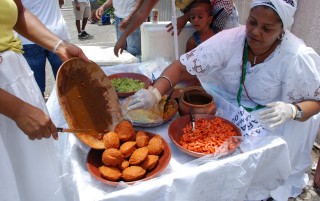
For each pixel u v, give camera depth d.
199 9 2.14
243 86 1.44
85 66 1.17
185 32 2.35
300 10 2.11
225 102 1.46
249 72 1.38
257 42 1.24
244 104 1.47
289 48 1.29
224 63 1.44
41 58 2.37
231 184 1.08
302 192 1.89
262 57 1.35
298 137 1.48
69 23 6.54
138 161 0.99
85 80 1.17
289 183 1.69
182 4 2.27
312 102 1.31
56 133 0.98
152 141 1.08
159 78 1.41
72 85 1.12
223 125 1.26
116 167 1.00
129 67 1.95
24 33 1.23
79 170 1.05
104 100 1.23
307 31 2.10
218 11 2.19
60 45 1.22
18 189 1.19
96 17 3.05
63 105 1.04
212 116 1.33
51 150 1.21
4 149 1.01
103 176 0.97
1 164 1.01
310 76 1.27
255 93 1.42
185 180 0.99
